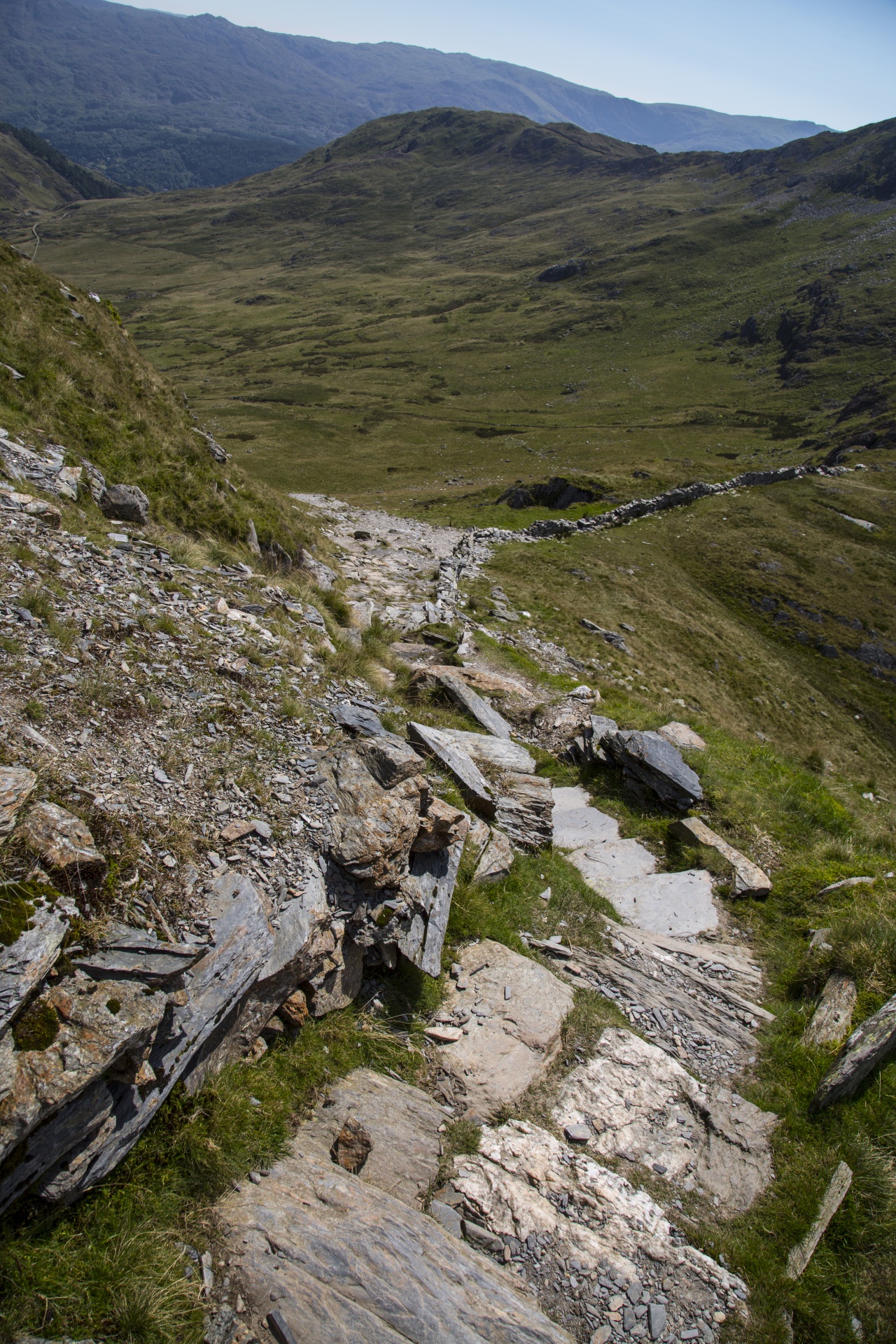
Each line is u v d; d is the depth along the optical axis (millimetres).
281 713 10531
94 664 9227
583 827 14828
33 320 20281
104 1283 5098
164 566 13906
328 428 138875
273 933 7312
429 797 9984
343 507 58531
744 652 48906
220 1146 6230
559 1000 9438
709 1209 7484
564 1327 6121
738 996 10500
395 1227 6070
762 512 71375
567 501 70938
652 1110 8391
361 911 8461
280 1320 5207
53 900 5891
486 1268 6184
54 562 11188
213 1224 5746
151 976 6004
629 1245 6883
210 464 22016
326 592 21000
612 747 16438
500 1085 8133
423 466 116812
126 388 21781
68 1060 5191
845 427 128625
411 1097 7641
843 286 198125
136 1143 5949
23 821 6254
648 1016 9914
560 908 11734
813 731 43156
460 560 41688
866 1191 7793
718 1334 6398
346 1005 8352
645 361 189750
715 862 13398
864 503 76062
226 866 7582
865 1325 6773
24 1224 5199
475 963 9766
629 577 51906
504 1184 7051
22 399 17016
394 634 22047
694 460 118000
